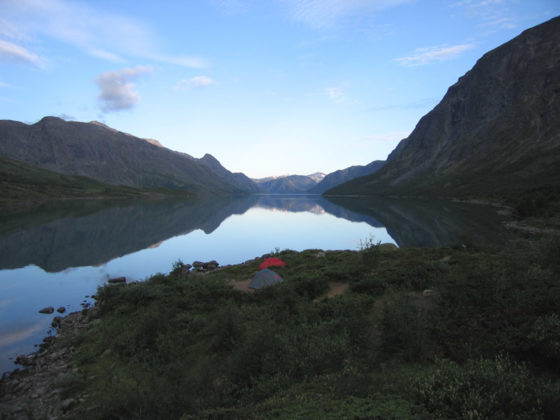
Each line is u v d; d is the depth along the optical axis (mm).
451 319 11375
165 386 9547
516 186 145250
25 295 28250
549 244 16969
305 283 21578
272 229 80688
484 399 5801
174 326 16625
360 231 73062
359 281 20859
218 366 11758
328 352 9469
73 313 23188
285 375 8953
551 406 5613
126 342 15344
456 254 24375
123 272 37344
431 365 8703
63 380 12758
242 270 32375
